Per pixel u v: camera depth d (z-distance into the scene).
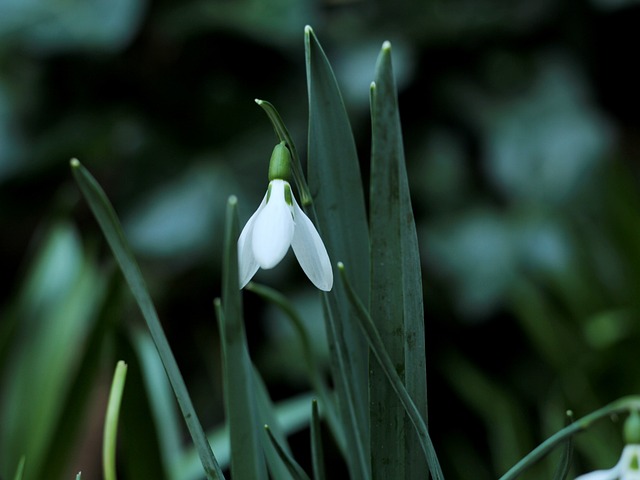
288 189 0.43
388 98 0.45
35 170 1.17
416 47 1.26
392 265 0.45
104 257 1.21
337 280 0.46
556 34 1.37
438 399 1.18
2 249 1.44
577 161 1.24
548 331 1.01
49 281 0.74
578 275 1.07
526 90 1.30
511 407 0.95
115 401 0.46
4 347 0.72
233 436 0.46
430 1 1.29
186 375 1.18
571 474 0.80
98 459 0.99
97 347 0.65
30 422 0.69
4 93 1.18
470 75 1.31
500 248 1.17
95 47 1.13
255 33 1.16
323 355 1.10
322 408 0.53
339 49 1.22
